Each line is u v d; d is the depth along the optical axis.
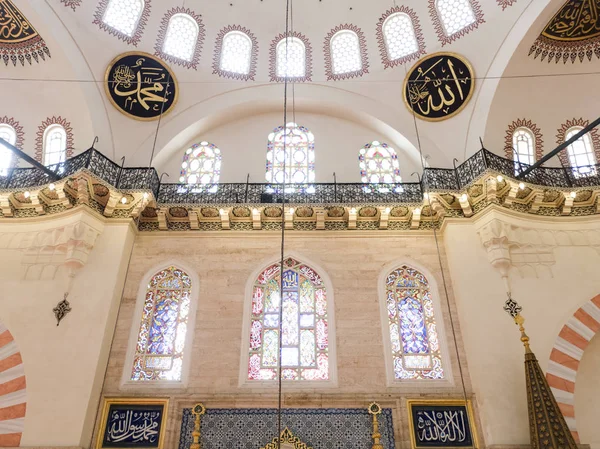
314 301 9.52
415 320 9.28
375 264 9.87
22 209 9.87
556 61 10.80
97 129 10.59
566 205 9.84
